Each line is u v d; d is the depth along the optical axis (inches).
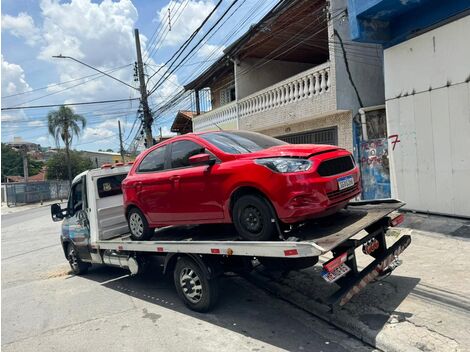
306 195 162.6
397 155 342.0
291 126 530.6
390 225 202.7
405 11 318.7
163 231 259.9
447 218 301.1
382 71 443.2
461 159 289.7
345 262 171.3
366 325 166.1
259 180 171.3
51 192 1865.2
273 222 170.6
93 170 300.0
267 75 665.0
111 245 267.6
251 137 218.5
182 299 213.0
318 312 191.0
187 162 216.2
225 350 162.1
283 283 232.2
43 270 362.6
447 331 153.8
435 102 304.8
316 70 442.3
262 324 186.2
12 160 2950.3
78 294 266.4
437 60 300.5
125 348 172.2
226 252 181.8
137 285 274.4
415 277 211.2
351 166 190.7
